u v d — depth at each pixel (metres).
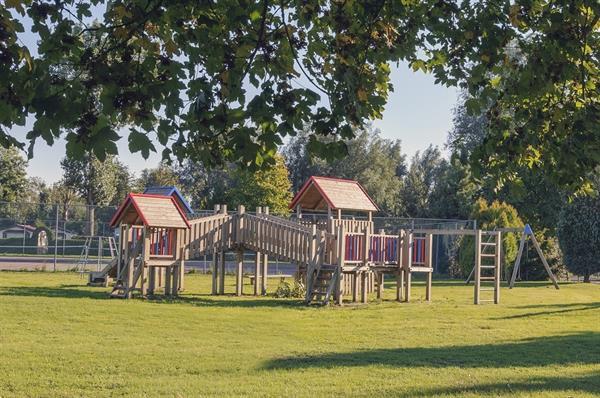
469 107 7.03
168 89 5.00
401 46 6.97
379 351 11.45
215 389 8.31
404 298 22.72
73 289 22.58
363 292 21.44
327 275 21.19
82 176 67.38
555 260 37.91
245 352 11.09
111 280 25.91
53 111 4.45
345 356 10.84
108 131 4.62
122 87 4.87
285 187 51.97
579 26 6.37
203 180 76.31
